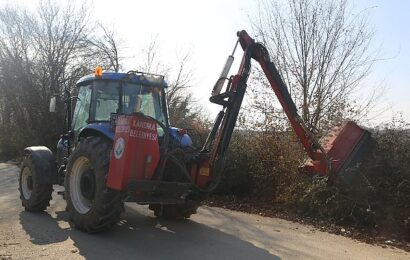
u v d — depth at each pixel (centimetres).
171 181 646
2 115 2309
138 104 697
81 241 580
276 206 913
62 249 537
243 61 680
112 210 606
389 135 809
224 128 656
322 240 658
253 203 957
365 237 688
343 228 739
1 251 515
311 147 729
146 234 638
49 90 2159
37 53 2223
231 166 1026
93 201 613
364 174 764
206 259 528
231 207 919
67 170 662
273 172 953
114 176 588
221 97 661
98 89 706
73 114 793
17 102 2189
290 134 952
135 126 587
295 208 862
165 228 687
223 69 671
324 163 716
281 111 995
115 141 600
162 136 687
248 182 1023
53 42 2200
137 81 695
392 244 650
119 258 514
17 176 1334
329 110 1017
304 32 1141
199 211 852
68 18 2212
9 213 750
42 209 766
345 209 769
